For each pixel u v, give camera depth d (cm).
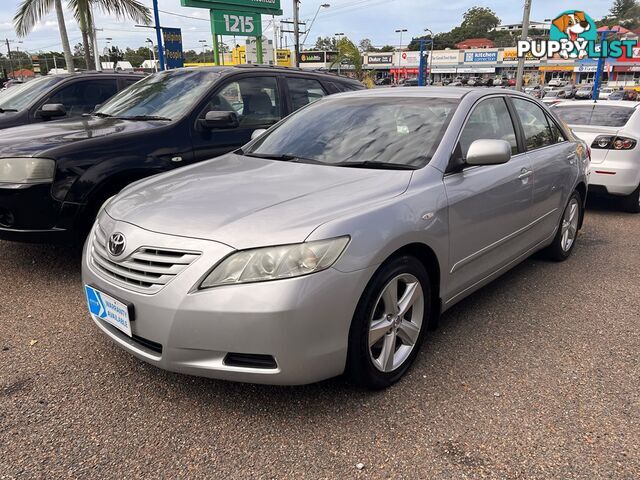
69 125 488
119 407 267
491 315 376
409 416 259
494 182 345
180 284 236
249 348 231
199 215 258
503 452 234
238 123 526
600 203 785
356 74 3506
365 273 246
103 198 431
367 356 261
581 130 700
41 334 343
